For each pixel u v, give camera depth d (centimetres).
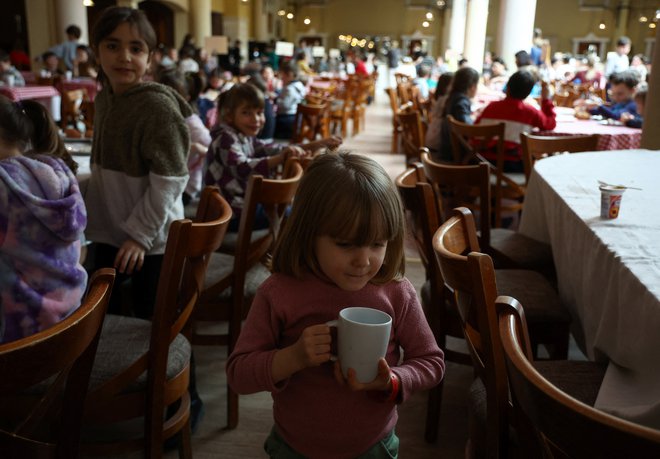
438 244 134
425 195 189
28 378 86
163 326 142
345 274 108
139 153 193
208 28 1914
